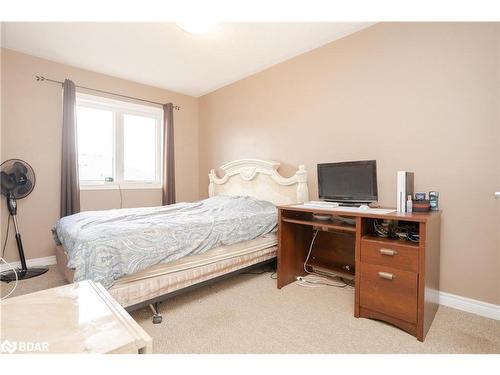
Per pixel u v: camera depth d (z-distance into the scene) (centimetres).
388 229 188
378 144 236
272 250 258
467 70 189
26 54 288
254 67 329
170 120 395
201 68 330
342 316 184
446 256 200
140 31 246
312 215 249
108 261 153
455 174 195
